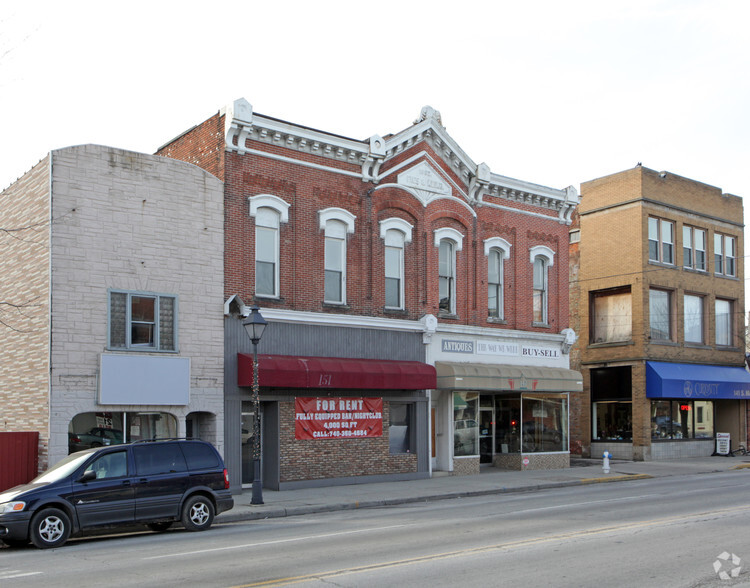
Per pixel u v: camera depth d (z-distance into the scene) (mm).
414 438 26188
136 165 20594
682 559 11008
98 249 19734
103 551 12945
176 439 15742
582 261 37844
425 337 26641
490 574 10078
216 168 22797
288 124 23562
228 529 15797
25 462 18594
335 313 24516
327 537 13797
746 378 38688
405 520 16281
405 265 26578
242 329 22422
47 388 18781
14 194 21234
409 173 26828
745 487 22828
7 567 11539
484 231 29109
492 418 30547
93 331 19453
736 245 40531
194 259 21453
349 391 24469
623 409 35906
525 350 30031
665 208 36594
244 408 22844
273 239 23578
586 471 29047
